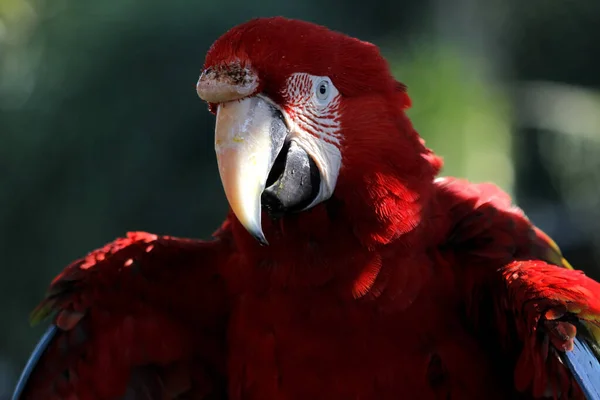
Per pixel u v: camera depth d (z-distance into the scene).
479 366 4.25
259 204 3.66
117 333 4.67
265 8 12.95
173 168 12.93
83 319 4.65
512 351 4.24
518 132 19.22
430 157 4.38
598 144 19.92
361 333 4.11
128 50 12.88
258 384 4.37
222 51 3.81
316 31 3.99
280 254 4.08
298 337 4.17
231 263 4.52
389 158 3.99
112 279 4.60
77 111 13.14
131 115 12.91
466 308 4.26
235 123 3.75
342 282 4.05
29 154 13.38
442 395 4.20
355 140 3.94
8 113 13.59
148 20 12.84
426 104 12.12
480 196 4.70
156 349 4.75
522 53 21.19
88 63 13.12
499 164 13.28
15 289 13.72
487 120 13.09
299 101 3.84
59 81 13.39
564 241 19.00
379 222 3.98
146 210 12.95
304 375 4.21
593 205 19.69
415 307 4.11
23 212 13.41
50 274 13.45
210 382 4.91
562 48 22.48
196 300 4.70
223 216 12.88
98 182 13.07
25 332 13.95
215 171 12.95
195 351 4.83
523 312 3.91
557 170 20.20
